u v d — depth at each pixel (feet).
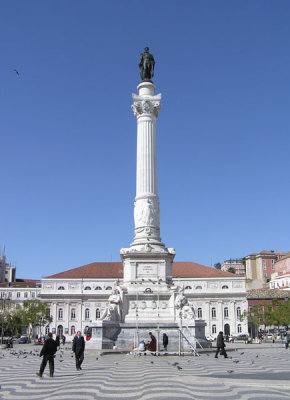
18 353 114.01
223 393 40.32
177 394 39.99
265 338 230.89
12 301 342.03
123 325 100.32
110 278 306.14
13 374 59.11
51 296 302.86
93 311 301.43
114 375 54.75
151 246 116.06
